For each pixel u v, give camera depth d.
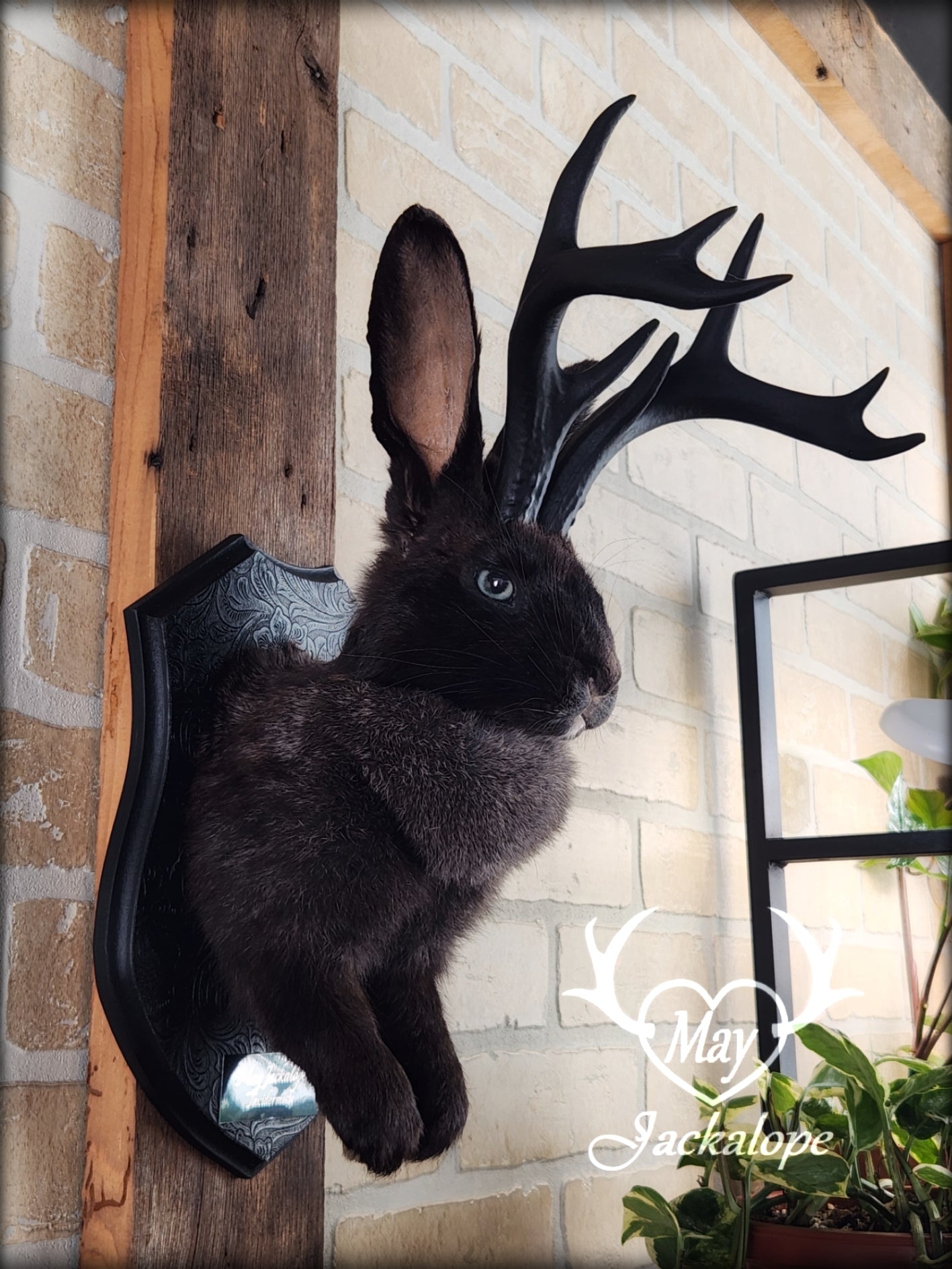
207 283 0.69
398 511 0.69
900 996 1.49
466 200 1.03
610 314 1.15
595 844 1.03
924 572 1.16
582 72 1.20
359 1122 0.57
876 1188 0.89
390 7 0.98
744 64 1.49
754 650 1.23
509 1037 0.91
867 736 1.51
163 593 0.63
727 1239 0.86
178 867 0.61
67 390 0.65
